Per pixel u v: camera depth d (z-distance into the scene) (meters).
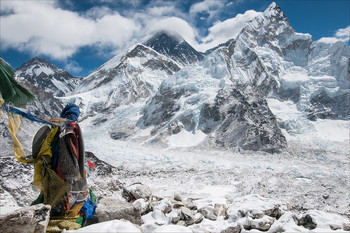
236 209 6.22
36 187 4.14
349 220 6.01
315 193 27.42
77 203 4.13
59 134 4.01
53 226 3.93
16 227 3.56
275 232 5.64
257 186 28.80
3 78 3.64
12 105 3.74
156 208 6.16
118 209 4.79
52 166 4.01
